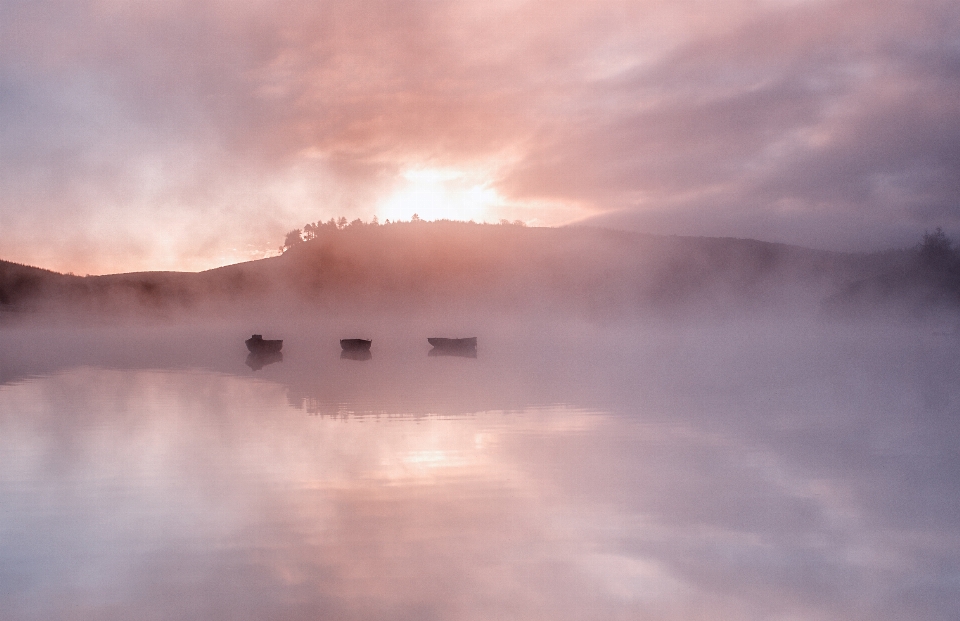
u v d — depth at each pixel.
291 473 15.41
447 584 9.54
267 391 29.30
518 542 11.12
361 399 26.73
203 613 8.75
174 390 29.88
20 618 8.66
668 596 9.14
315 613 8.73
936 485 14.23
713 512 12.56
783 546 10.91
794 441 18.58
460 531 11.63
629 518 12.24
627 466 15.90
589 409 23.94
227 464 16.25
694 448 17.80
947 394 27.36
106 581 9.72
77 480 14.89
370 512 12.63
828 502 13.12
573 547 10.88
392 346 61.47
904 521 12.00
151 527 11.90
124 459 16.78
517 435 19.58
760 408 24.05
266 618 8.61
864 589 9.33
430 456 16.98
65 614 8.77
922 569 9.95
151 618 8.63
